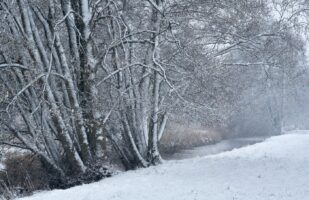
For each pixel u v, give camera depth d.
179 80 21.17
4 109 18.98
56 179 20.02
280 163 17.03
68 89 19.70
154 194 11.64
